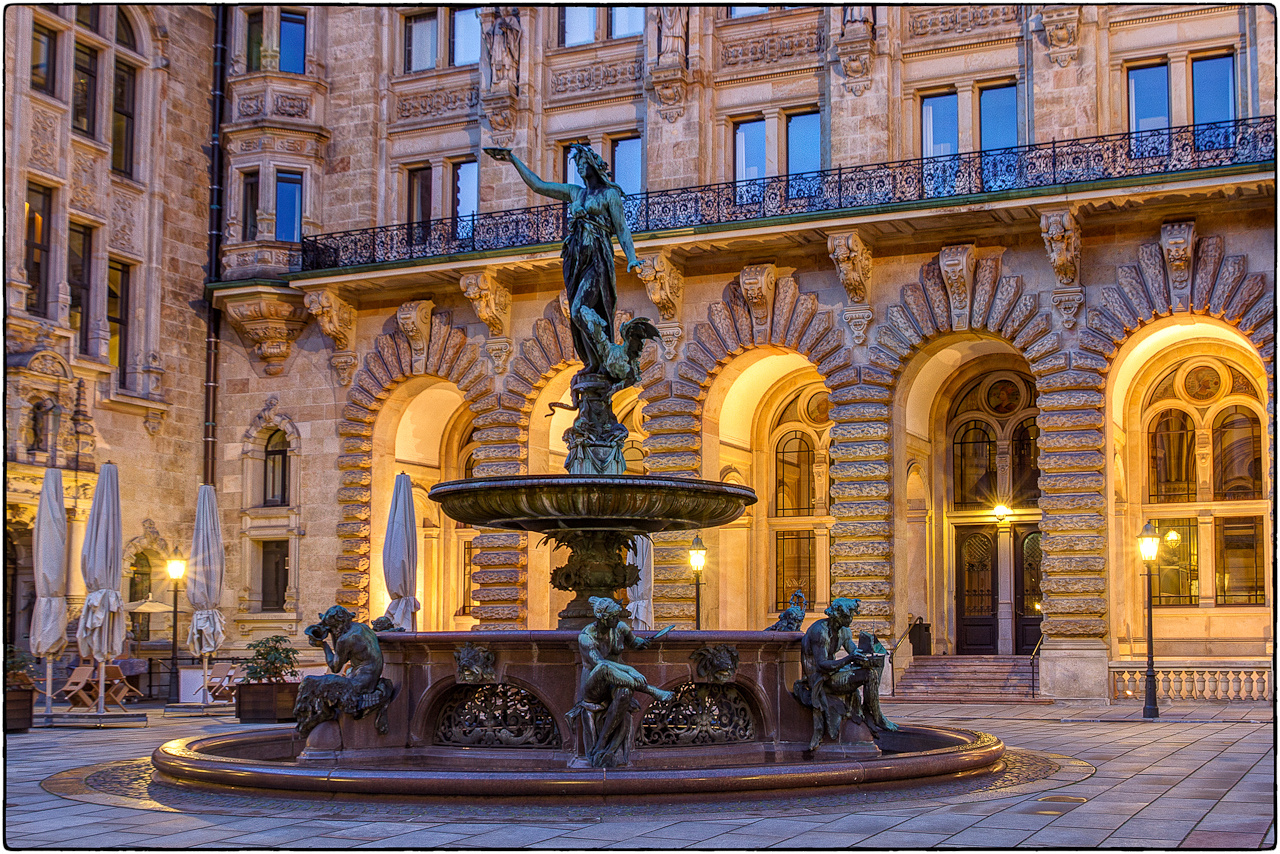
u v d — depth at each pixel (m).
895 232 30.06
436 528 38.91
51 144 32.69
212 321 37.72
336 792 11.41
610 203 15.15
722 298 32.19
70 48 33.41
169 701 30.75
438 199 36.78
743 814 10.65
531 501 13.78
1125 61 29.72
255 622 36.59
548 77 36.00
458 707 13.49
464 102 36.88
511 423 34.16
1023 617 33.56
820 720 13.85
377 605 36.09
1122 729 20.59
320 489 36.38
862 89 31.75
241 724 22.98
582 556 14.75
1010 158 30.50
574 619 14.49
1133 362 31.08
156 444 35.69
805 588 35.50
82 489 32.38
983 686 28.73
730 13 33.88
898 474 30.45
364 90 37.66
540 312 34.38
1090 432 28.14
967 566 34.44
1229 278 27.14
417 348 35.44
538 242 34.19
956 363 33.75
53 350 31.89
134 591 34.91
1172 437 32.41
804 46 33.00
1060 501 28.16
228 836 9.80
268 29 37.94
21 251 31.31
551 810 10.80
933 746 15.41
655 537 32.56
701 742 13.33
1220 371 31.83
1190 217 27.75
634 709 12.29
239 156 37.69
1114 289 28.19
